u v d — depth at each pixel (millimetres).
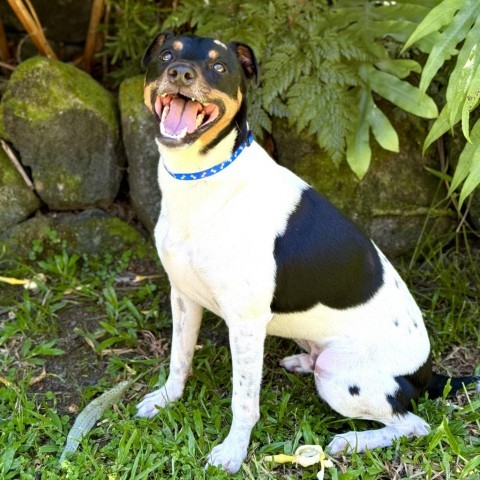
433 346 1589
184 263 1321
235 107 1268
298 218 1335
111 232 1822
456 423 1404
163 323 1656
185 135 1231
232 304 1313
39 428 1393
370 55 1678
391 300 1395
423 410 1443
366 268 1371
